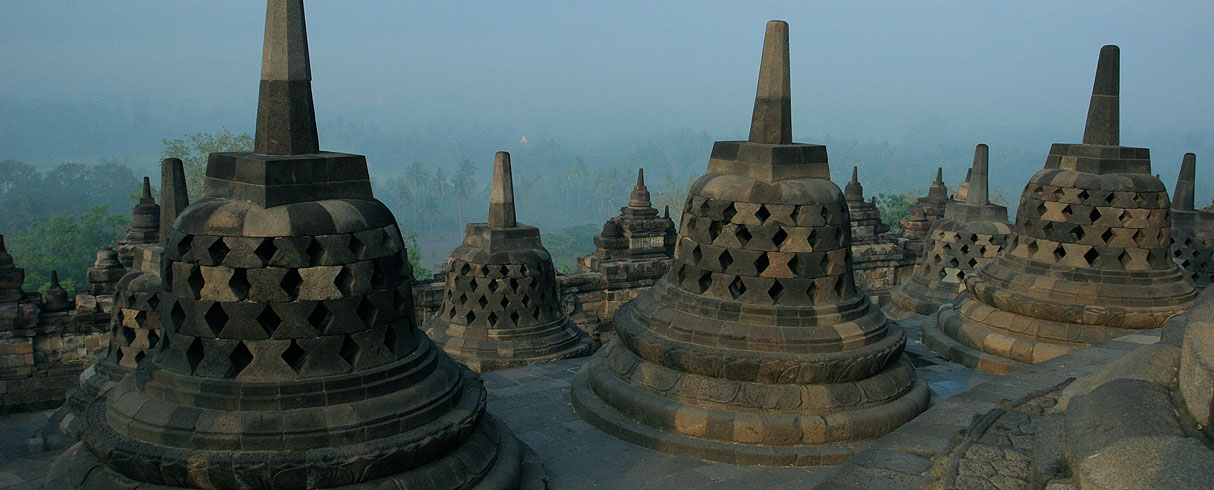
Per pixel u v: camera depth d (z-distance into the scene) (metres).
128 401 6.95
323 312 6.83
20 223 98.00
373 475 6.62
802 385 9.62
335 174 7.12
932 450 7.16
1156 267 13.18
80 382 13.05
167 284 6.89
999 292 13.81
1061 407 6.10
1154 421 4.65
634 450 9.64
